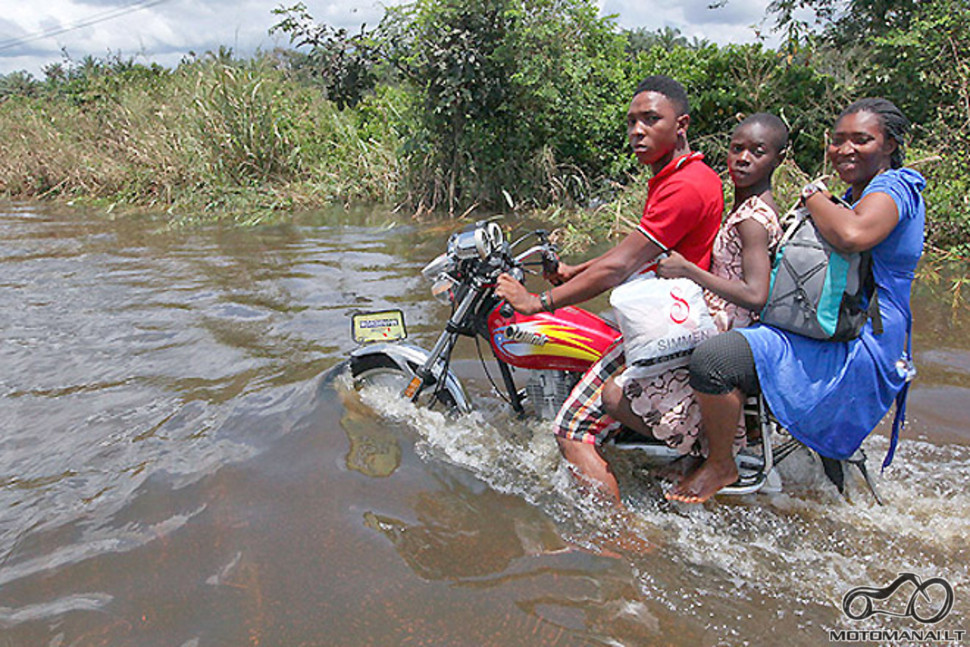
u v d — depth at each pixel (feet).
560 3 31.60
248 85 37.58
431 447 11.09
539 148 32.89
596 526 9.27
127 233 28.71
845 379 8.64
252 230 28.89
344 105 36.55
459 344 15.52
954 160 24.64
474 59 30.17
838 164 9.14
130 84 47.93
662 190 9.14
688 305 9.01
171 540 8.83
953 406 12.56
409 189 33.32
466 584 8.11
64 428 11.75
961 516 9.52
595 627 7.50
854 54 31.83
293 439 11.30
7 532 9.00
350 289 19.72
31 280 20.92
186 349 15.24
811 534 9.18
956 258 21.86
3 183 42.70
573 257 23.29
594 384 9.87
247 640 7.22
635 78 34.09
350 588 8.00
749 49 31.40
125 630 7.35
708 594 8.07
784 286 8.61
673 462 10.32
